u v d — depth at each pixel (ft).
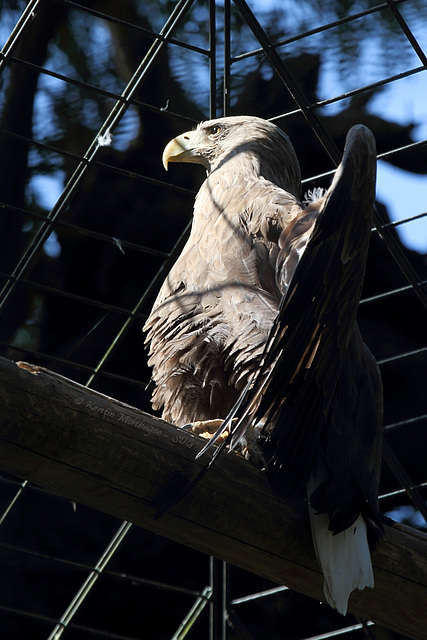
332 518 20.70
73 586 47.16
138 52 47.55
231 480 20.16
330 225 19.31
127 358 46.78
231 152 30.17
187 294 25.62
